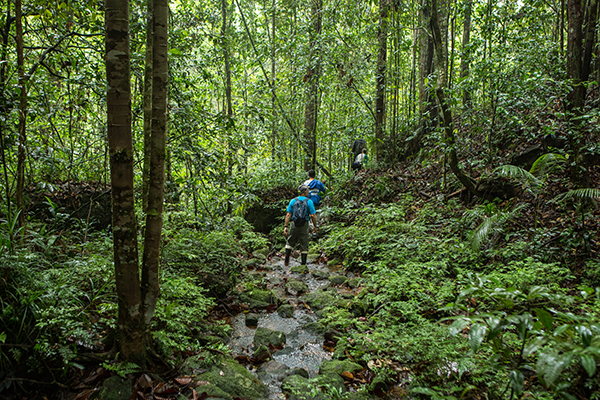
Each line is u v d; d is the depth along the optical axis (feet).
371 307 14.08
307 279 18.67
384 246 18.47
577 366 6.99
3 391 7.70
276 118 32.32
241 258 20.99
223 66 31.04
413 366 9.10
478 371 7.97
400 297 13.35
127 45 7.59
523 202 18.40
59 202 17.56
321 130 37.81
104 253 12.97
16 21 10.80
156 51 8.27
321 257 22.81
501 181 19.67
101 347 9.25
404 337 9.52
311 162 33.96
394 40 27.45
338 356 10.49
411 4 26.25
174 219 16.75
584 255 14.01
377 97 29.73
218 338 11.25
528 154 20.38
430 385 8.54
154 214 8.50
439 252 16.29
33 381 7.84
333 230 24.72
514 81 18.99
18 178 10.73
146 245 8.59
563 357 5.45
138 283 8.46
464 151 24.88
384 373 8.89
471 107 24.76
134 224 8.29
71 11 14.49
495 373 8.16
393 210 21.44
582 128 17.44
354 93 32.71
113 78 7.51
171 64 17.31
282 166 33.65
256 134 29.40
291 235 21.15
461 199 22.03
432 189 24.58
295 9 31.76
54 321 8.07
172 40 17.47
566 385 6.12
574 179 15.79
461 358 8.32
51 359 8.20
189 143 16.70
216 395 8.25
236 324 13.14
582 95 16.55
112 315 10.03
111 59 7.45
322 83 31.60
